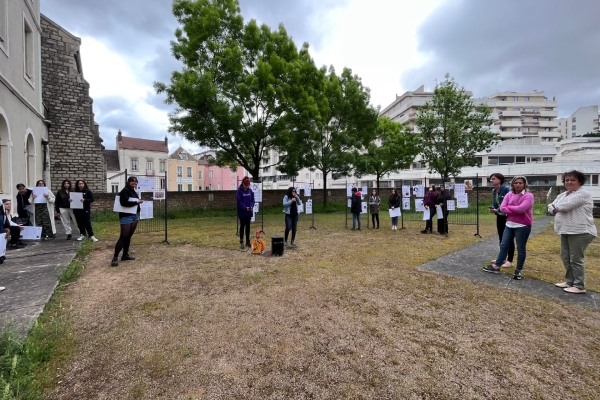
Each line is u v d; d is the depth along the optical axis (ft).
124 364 8.41
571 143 187.83
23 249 22.56
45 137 45.55
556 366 8.53
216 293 14.07
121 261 20.17
